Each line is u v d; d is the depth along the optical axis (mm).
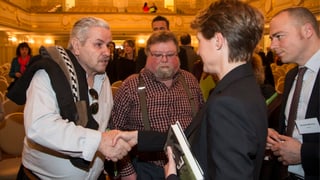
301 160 1307
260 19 979
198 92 1911
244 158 828
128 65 4883
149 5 15922
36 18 14328
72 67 1370
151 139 1437
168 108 1743
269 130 1468
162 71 1709
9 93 1391
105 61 1417
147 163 1741
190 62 3051
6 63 12500
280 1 9938
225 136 841
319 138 1321
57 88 1289
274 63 8445
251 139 847
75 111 1317
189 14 14773
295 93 1452
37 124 1259
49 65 1313
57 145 1245
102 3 15719
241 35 939
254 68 1692
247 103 866
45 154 1410
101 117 1510
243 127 846
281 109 1581
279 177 1575
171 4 15992
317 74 1348
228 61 970
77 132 1269
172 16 14648
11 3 11828
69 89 1316
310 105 1346
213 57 986
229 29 939
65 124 1270
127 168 1755
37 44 15516
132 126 1773
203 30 984
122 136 1379
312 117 1330
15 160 2471
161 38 1729
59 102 1294
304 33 1360
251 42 960
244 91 901
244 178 809
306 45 1368
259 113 884
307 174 1325
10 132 2396
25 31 13602
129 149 1383
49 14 14344
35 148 1433
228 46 956
